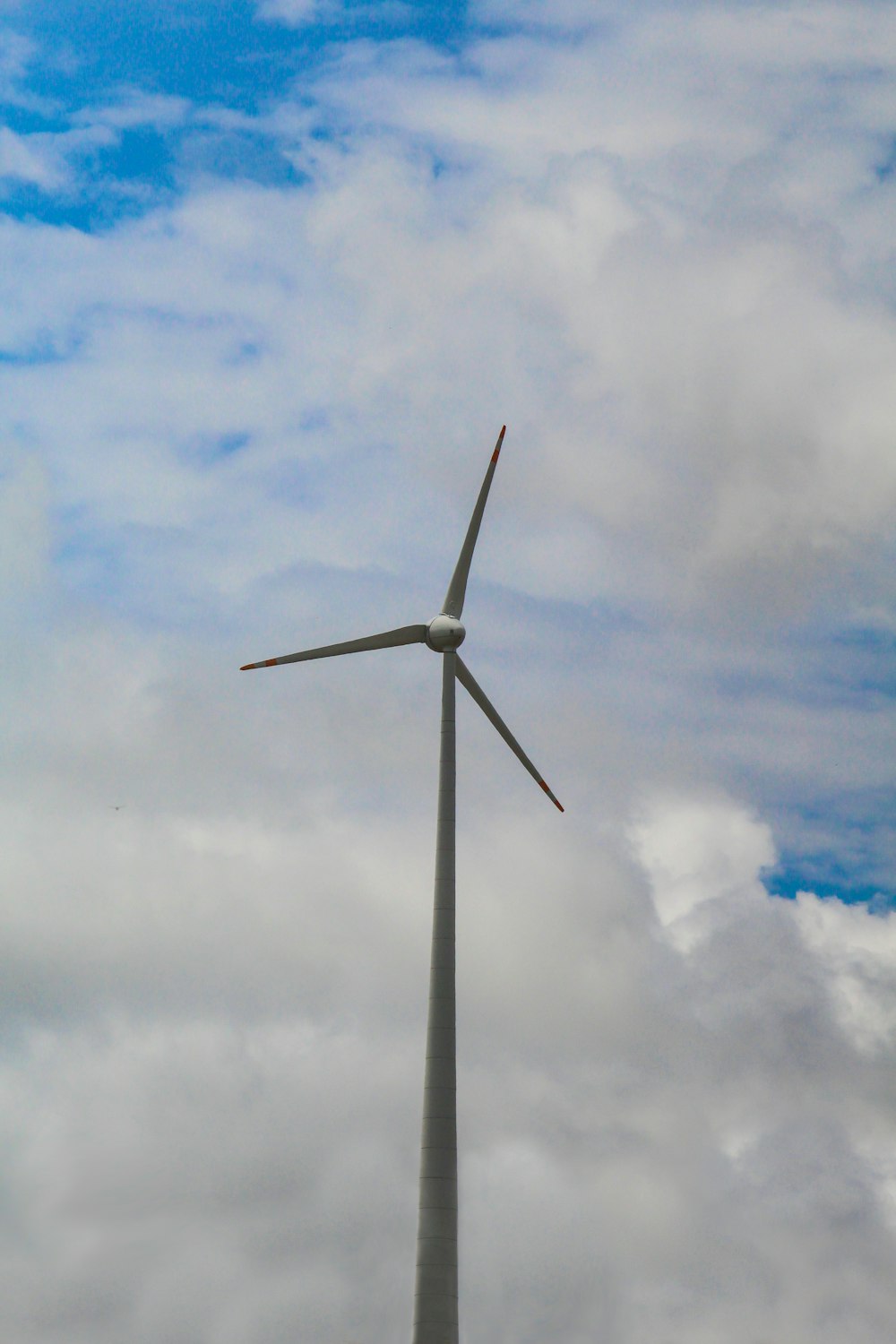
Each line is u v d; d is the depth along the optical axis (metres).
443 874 62.25
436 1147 57.56
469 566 70.06
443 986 60.22
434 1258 56.12
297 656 68.12
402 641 67.94
